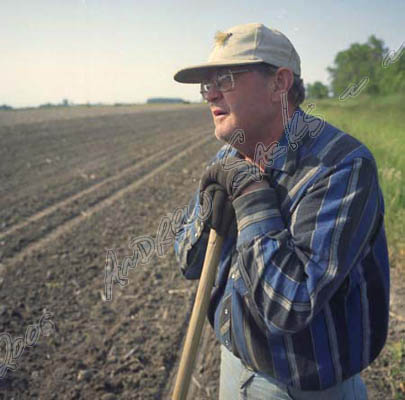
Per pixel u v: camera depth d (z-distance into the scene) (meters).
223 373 1.36
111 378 2.54
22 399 2.30
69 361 2.64
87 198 6.39
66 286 3.56
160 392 2.48
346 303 1.13
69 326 3.00
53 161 9.40
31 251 4.29
